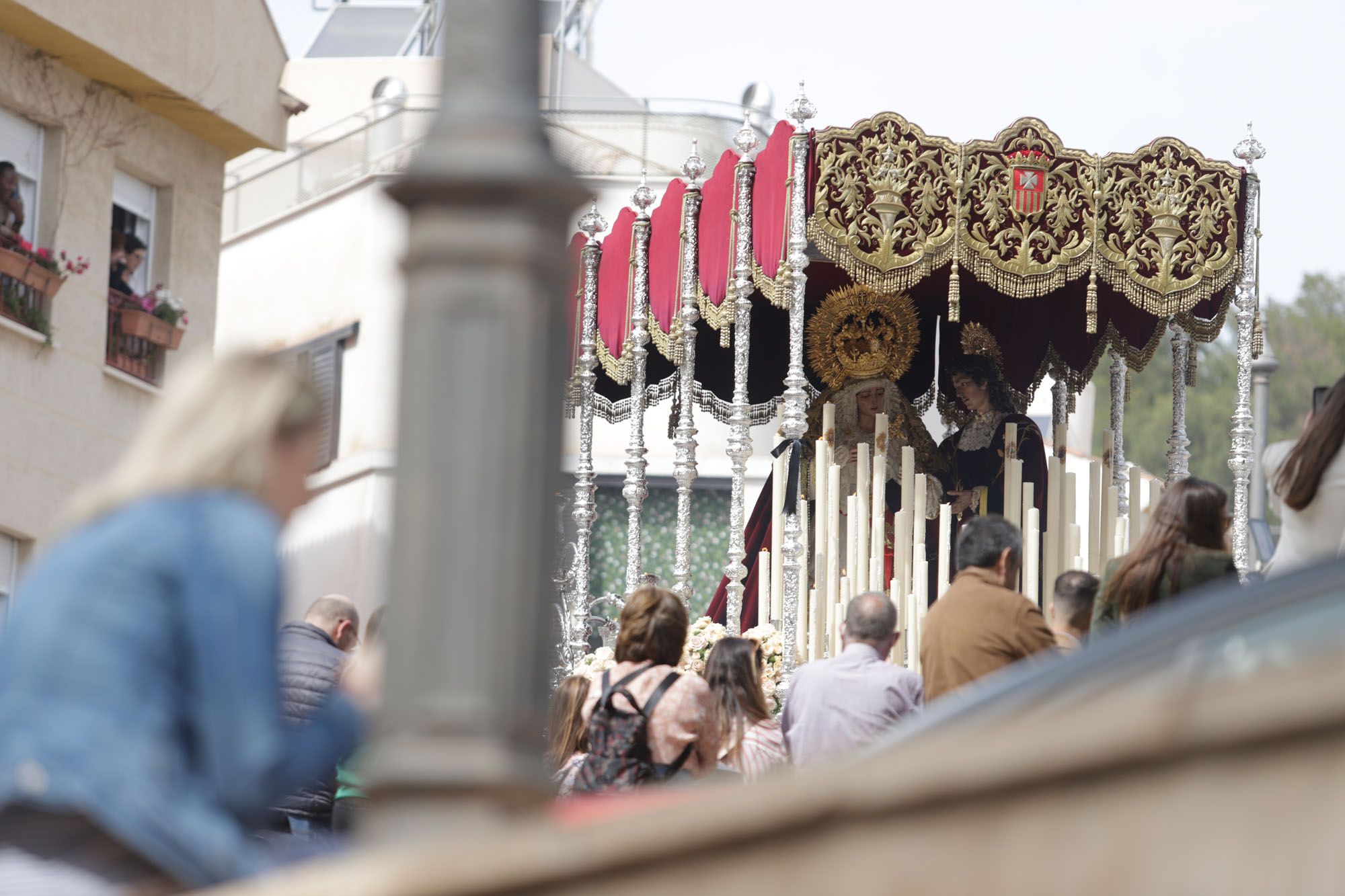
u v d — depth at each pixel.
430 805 4.90
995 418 29.70
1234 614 5.34
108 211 50.84
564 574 31.33
